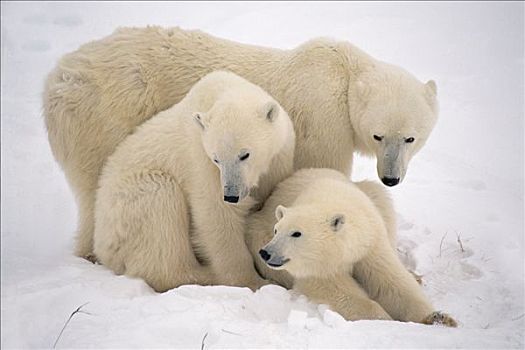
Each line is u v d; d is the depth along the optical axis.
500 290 10.15
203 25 23.62
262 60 11.83
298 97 11.32
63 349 7.83
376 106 10.80
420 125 10.86
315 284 9.46
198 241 10.53
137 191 10.36
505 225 12.48
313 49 11.46
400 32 22.77
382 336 7.90
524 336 8.10
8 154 15.66
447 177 14.82
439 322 8.59
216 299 9.04
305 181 10.52
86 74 11.38
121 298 9.24
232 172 9.48
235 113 9.70
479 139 16.41
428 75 19.75
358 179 14.99
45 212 13.40
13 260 10.85
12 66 19.81
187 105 10.56
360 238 9.49
